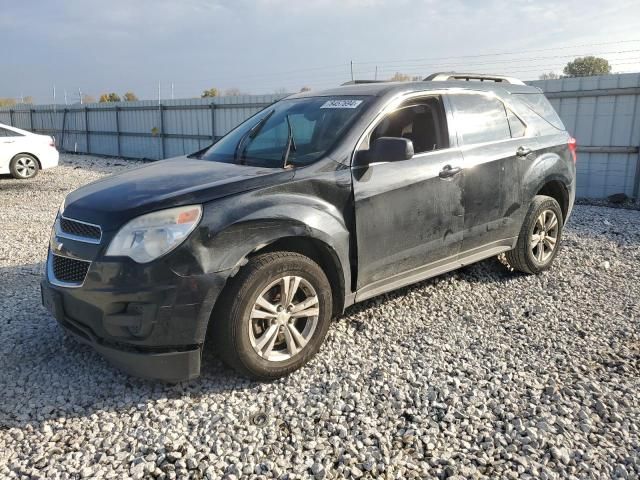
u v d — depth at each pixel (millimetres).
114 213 3170
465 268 5539
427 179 4102
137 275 3006
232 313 3178
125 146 22516
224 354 3270
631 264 5855
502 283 5215
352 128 3842
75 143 25703
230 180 3379
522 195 4973
